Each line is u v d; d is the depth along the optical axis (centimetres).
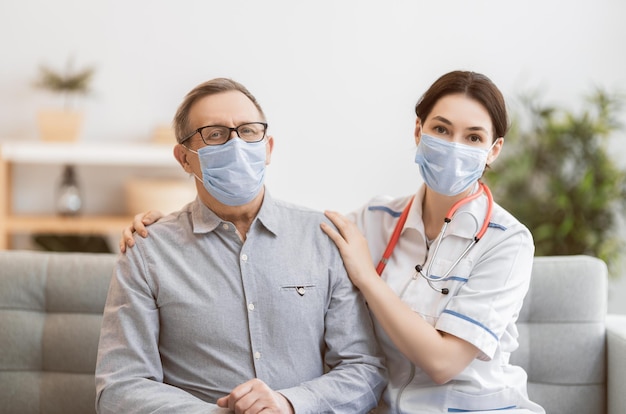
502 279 194
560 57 422
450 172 194
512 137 404
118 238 412
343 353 193
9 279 228
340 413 185
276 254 195
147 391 181
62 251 383
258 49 411
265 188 202
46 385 226
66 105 403
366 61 417
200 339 189
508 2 420
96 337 226
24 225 381
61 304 229
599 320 229
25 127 402
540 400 227
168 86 408
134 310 189
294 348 191
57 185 409
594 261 231
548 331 229
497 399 198
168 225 199
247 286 192
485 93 195
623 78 424
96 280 228
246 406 173
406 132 421
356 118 418
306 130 417
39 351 227
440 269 200
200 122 191
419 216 207
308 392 182
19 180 406
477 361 197
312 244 200
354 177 421
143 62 406
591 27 422
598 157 396
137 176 413
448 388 196
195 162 194
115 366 186
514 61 421
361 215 221
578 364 226
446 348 187
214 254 194
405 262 207
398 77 418
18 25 398
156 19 405
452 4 418
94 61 403
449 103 195
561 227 388
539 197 404
